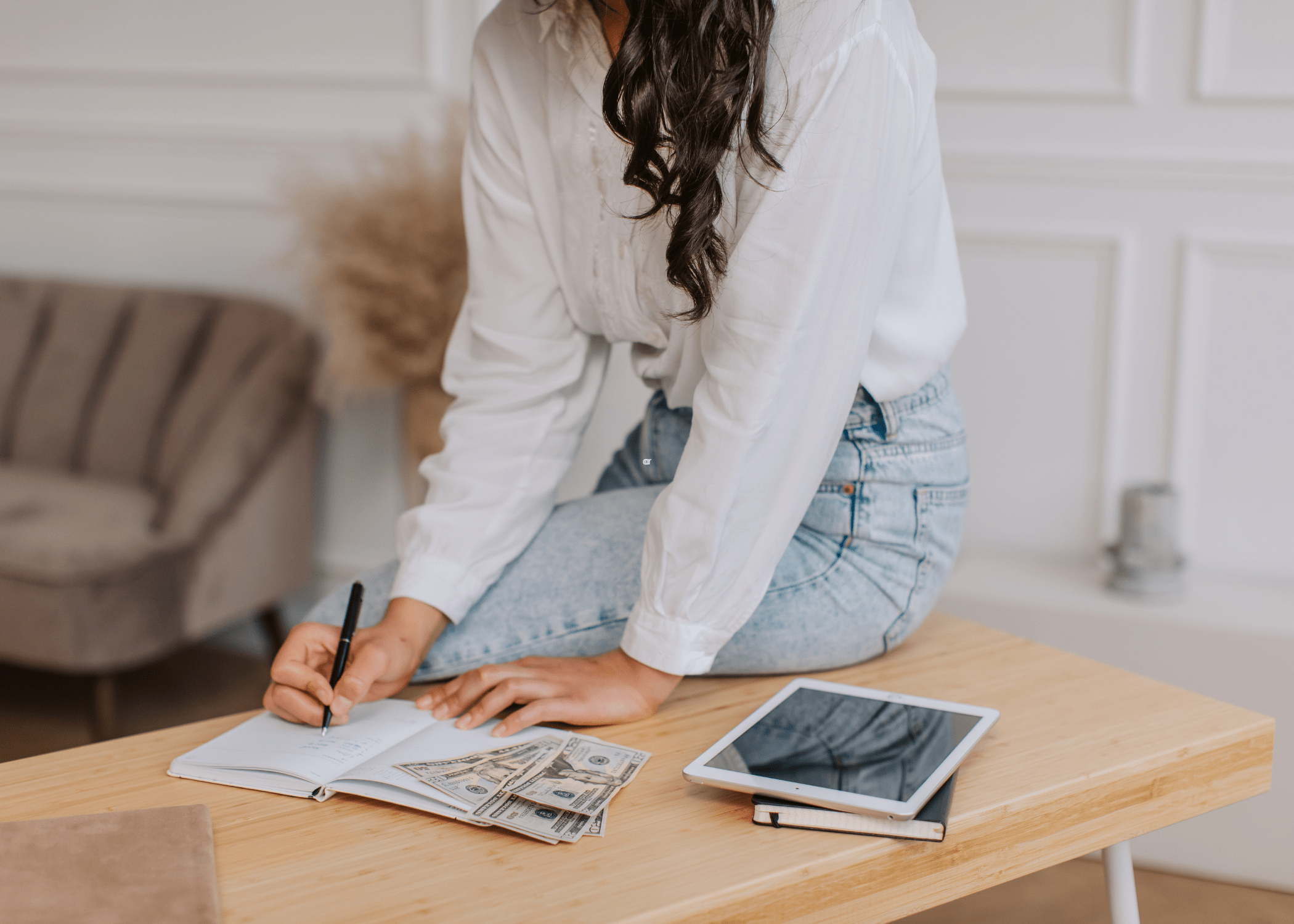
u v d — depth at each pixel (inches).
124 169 111.0
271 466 93.1
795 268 35.8
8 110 114.6
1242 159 75.4
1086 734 39.9
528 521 46.9
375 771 35.1
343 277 82.1
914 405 44.2
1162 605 73.1
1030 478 84.1
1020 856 35.7
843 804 32.5
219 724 41.3
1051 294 81.5
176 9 106.0
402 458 90.1
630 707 40.6
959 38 80.7
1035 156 79.9
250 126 104.5
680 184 35.6
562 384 46.8
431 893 30.1
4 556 81.1
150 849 31.5
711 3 33.6
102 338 102.3
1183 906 66.1
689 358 43.3
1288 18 73.5
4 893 29.1
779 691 43.5
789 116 35.6
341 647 39.8
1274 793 67.9
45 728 89.7
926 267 41.8
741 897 30.4
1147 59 76.9
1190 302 78.2
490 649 44.9
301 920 28.8
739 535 38.5
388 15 98.0
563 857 31.9
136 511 89.6
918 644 49.7
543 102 43.0
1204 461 80.0
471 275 47.9
